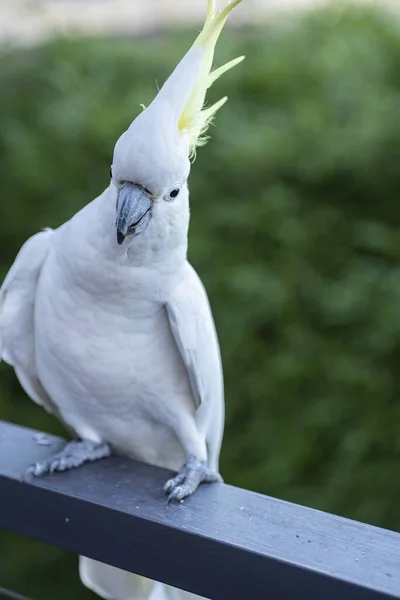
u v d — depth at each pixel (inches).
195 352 83.7
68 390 88.0
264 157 175.5
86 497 73.5
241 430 173.5
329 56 193.5
